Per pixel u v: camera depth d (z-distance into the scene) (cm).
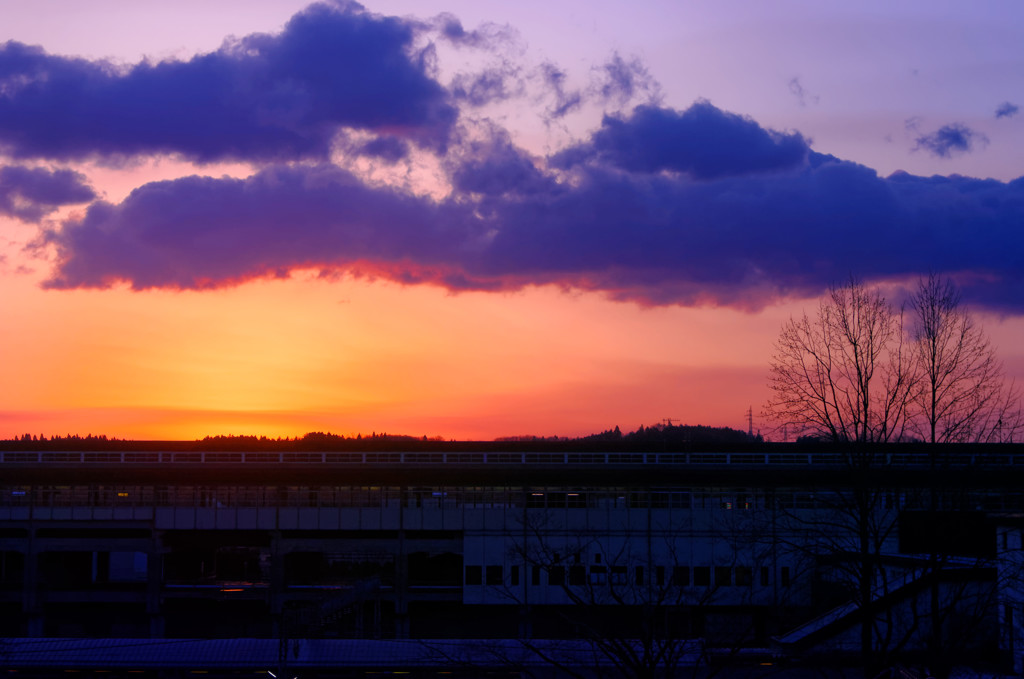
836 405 2647
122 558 9700
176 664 4306
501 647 3978
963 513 2756
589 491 6994
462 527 6919
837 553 2703
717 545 6462
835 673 4012
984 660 4228
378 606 6644
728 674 3775
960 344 2588
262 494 7175
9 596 7156
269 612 7044
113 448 11294
